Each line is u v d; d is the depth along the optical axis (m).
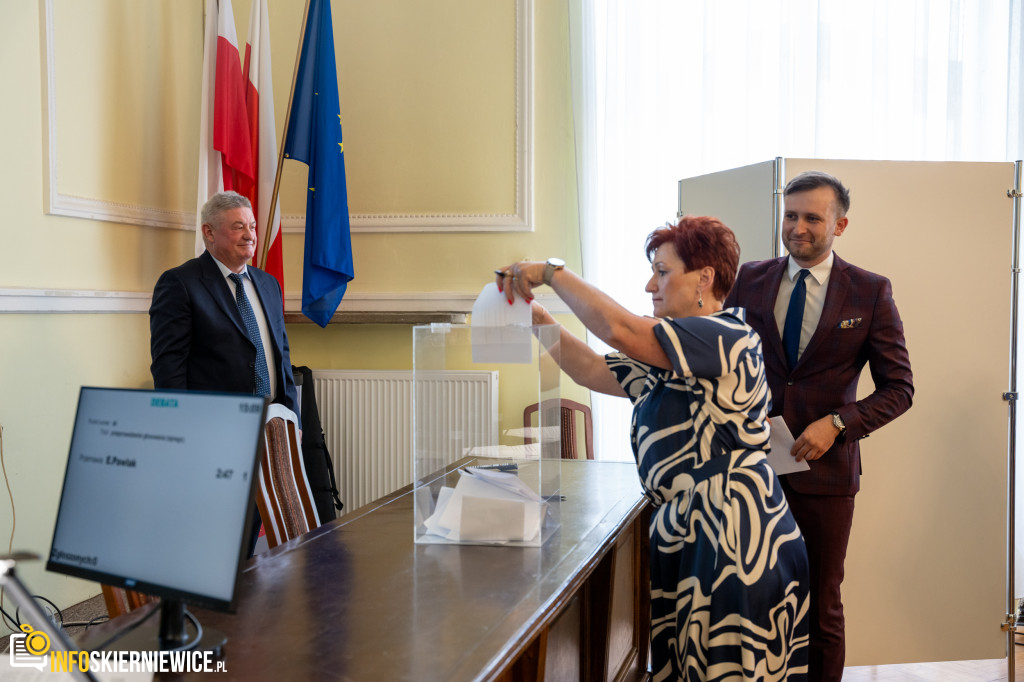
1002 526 3.06
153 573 1.19
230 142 3.74
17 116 3.09
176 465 1.20
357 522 1.97
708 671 1.77
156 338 2.95
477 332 1.73
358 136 4.32
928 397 3.04
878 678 3.24
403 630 1.28
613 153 4.18
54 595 3.26
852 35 4.07
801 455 2.33
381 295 4.32
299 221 4.34
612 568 1.98
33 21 3.16
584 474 2.51
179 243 4.02
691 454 1.83
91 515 1.26
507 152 4.23
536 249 4.27
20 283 3.11
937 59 4.07
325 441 4.27
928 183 3.02
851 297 2.40
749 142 4.10
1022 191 3.02
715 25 4.09
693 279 1.87
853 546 3.04
